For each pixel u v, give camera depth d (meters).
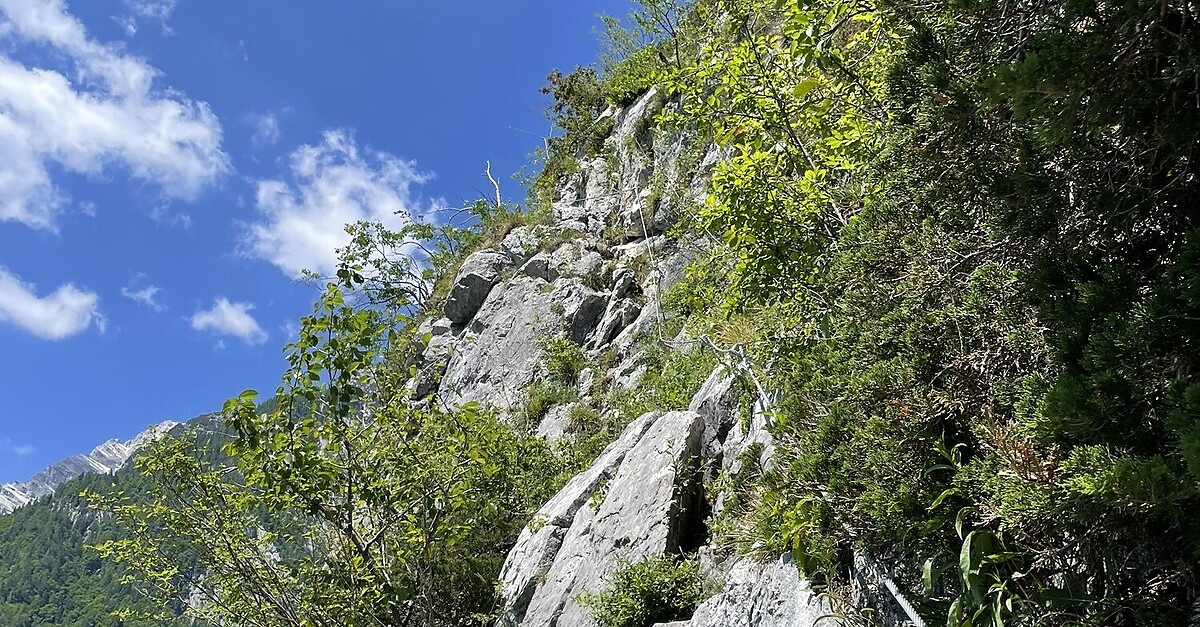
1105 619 2.71
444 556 10.16
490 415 9.32
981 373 3.32
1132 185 2.57
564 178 30.58
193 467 9.39
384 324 7.32
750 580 5.76
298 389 7.03
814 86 5.48
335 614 7.88
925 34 3.26
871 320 4.05
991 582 3.19
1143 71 2.40
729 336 10.02
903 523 3.53
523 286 23.84
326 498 7.50
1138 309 2.31
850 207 5.55
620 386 17.58
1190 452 1.90
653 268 19.94
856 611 4.22
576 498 10.98
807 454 4.43
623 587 8.18
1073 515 2.47
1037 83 2.38
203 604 9.46
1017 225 2.90
